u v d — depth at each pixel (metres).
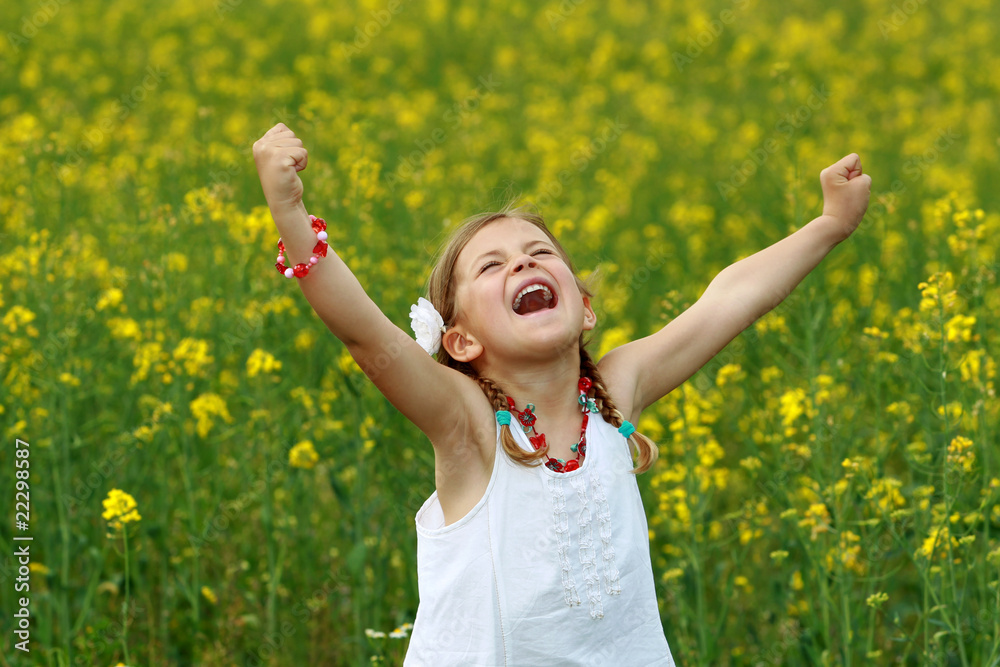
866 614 4.36
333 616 4.65
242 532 5.09
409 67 15.99
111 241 6.50
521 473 2.51
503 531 2.48
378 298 5.24
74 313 5.20
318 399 4.96
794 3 20.20
